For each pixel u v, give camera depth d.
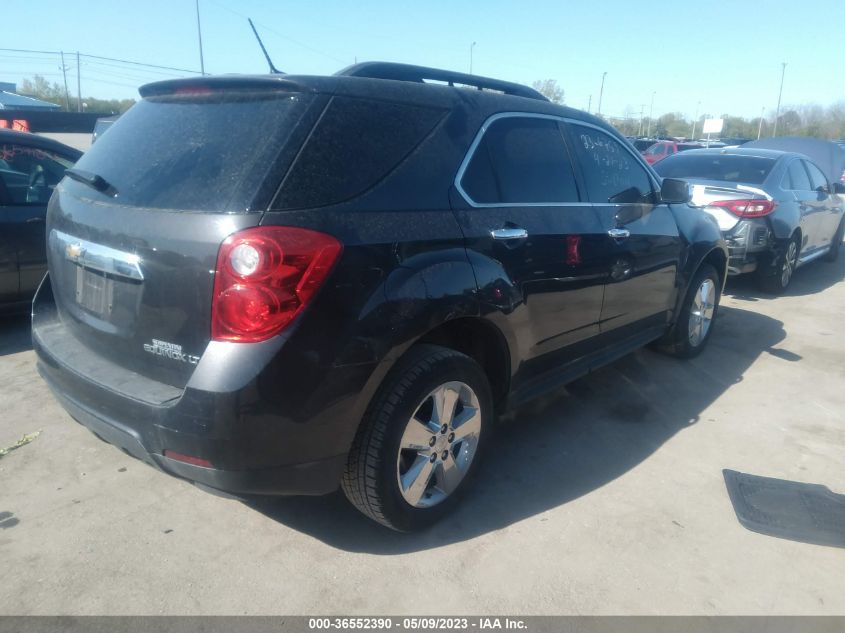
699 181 7.41
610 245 3.77
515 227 3.11
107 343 2.67
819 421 4.17
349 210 2.46
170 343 2.40
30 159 5.38
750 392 4.61
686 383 4.75
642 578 2.68
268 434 2.29
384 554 2.78
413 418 2.71
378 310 2.45
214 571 2.66
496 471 3.48
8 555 2.71
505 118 3.30
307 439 2.38
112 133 3.04
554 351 3.54
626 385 4.69
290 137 2.43
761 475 3.49
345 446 2.49
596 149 3.93
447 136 2.95
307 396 2.32
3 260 5.07
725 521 3.08
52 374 2.83
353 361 2.40
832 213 9.14
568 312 3.54
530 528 2.99
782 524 3.05
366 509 2.74
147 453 2.41
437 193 2.81
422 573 2.67
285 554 2.77
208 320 2.29
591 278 3.65
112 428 2.48
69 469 3.37
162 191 2.51
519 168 3.30
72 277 2.88
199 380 2.25
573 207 3.56
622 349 4.23
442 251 2.73
